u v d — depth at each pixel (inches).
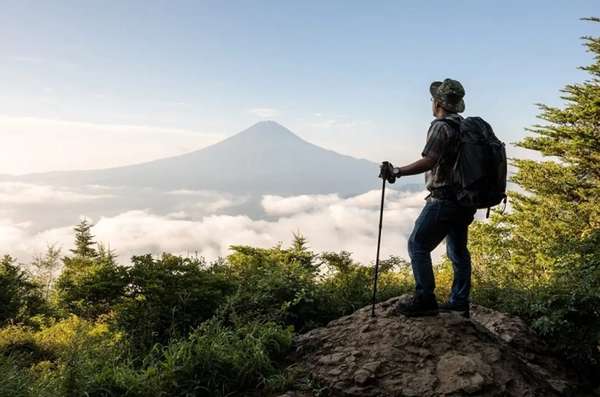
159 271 233.5
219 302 233.6
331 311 248.4
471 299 278.5
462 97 172.7
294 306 241.0
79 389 156.2
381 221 176.4
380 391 155.3
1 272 469.4
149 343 215.3
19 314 436.5
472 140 162.2
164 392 158.1
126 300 235.0
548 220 669.9
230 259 458.0
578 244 241.3
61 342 283.3
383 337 175.0
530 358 196.9
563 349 204.7
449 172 167.5
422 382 156.2
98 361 175.8
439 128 163.6
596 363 200.1
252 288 248.7
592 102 657.6
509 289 266.2
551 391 166.7
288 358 181.3
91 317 255.0
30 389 158.2
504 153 164.9
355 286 279.4
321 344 182.2
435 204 170.2
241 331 188.9
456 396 151.3
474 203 163.2
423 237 174.9
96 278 239.3
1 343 295.1
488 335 180.9
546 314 214.7
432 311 179.6
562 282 232.2
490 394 152.7
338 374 163.2
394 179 171.0
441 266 434.3
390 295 272.7
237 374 167.8
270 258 439.2
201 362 168.1
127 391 156.6
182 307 228.7
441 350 167.0
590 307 207.9
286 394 158.2
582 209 649.6
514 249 620.1
